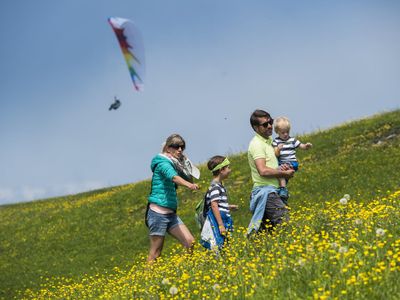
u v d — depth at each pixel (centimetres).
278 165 3188
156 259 3394
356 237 2545
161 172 3344
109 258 6869
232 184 8400
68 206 9844
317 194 6481
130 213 8619
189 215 7456
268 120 3025
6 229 9200
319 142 9019
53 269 6919
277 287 2203
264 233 2978
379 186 6209
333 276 2150
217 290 2288
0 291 6494
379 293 1962
